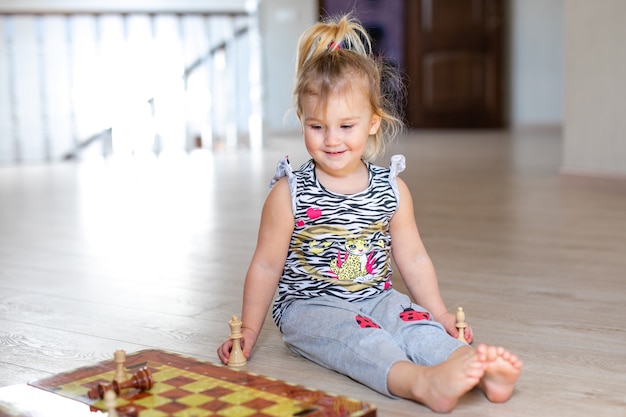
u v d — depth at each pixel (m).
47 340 1.69
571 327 1.69
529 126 8.77
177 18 7.31
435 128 8.80
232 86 7.39
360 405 1.17
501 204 3.56
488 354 1.18
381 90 1.52
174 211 3.66
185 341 1.67
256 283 1.53
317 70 1.43
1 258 2.62
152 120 7.18
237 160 6.22
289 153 6.69
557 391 1.32
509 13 8.73
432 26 8.69
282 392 1.23
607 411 1.23
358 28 1.55
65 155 7.16
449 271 2.25
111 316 1.88
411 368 1.25
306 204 1.48
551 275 2.18
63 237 3.03
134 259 2.57
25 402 1.24
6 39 6.76
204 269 2.40
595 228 2.89
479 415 1.22
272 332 1.69
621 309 1.82
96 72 7.11
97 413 1.18
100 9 7.21
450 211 3.39
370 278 1.51
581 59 4.11
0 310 1.95
